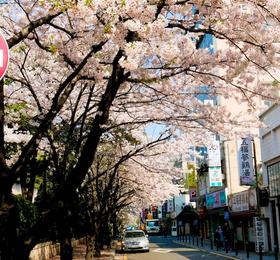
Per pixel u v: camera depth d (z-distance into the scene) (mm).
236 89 10133
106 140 16766
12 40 5660
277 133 26125
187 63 8453
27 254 5957
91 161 6730
